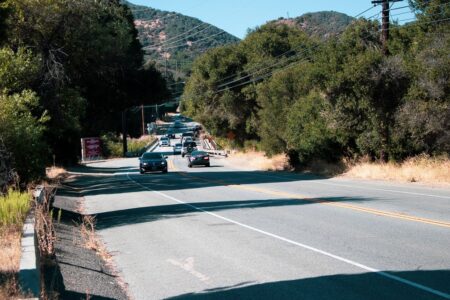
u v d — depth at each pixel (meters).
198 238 12.61
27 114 21.84
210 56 79.44
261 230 13.27
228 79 76.50
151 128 157.88
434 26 34.75
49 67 28.31
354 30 34.00
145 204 20.83
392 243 10.91
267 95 48.31
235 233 13.02
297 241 11.59
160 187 28.80
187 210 18.16
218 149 86.62
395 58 29.22
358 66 29.20
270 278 8.61
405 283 7.93
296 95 44.94
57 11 27.98
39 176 22.73
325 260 9.68
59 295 7.86
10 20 26.34
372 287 7.79
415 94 27.20
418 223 13.29
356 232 12.39
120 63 36.78
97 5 30.30
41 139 25.59
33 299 6.09
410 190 22.20
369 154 32.41
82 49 31.12
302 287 7.98
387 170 28.62
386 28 30.05
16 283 6.73
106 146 85.69
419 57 27.81
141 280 9.11
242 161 57.91
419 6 36.41
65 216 17.33
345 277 8.42
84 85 40.34
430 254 9.77
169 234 13.44
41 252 9.89
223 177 35.47
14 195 14.30
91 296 8.09
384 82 28.84
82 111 30.94
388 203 17.72
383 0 29.91
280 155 47.69
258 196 21.88
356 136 32.28
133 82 48.81
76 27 29.61
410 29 36.53
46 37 29.17
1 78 24.17
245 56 76.94
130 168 54.19
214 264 9.84
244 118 74.69
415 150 29.61
